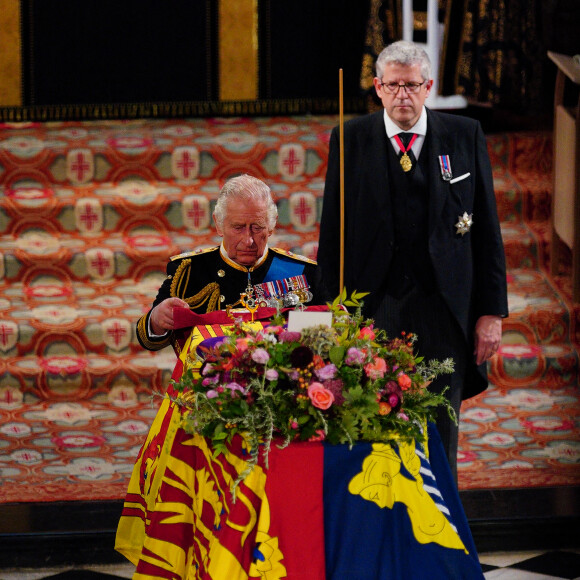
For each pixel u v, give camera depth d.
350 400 9.74
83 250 22.78
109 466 17.12
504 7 24.45
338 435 9.63
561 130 22.12
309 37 27.86
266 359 9.67
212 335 10.96
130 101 28.00
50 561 14.17
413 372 10.98
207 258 11.91
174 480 10.19
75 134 26.28
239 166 25.09
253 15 27.81
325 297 12.09
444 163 13.30
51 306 21.70
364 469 9.61
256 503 9.49
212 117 28.12
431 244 13.14
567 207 21.78
